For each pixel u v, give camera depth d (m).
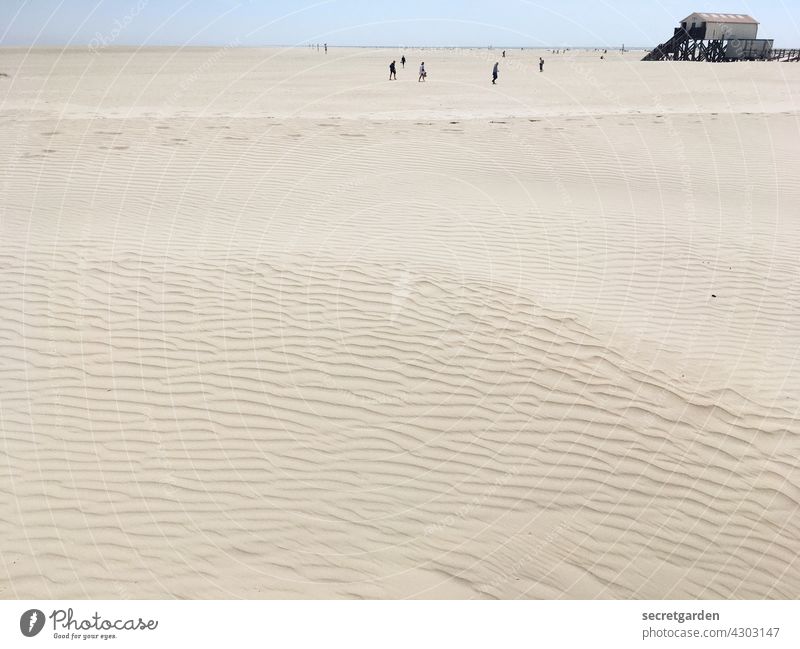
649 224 10.54
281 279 7.95
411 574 4.09
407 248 9.09
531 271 8.52
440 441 5.38
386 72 49.94
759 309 7.83
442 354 6.53
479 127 18.97
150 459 5.03
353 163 14.20
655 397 6.05
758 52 60.19
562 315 7.37
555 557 4.30
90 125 19.03
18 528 4.31
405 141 16.55
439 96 30.22
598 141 16.94
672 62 58.56
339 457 5.15
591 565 4.26
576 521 4.62
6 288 7.54
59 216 10.20
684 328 7.32
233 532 4.36
